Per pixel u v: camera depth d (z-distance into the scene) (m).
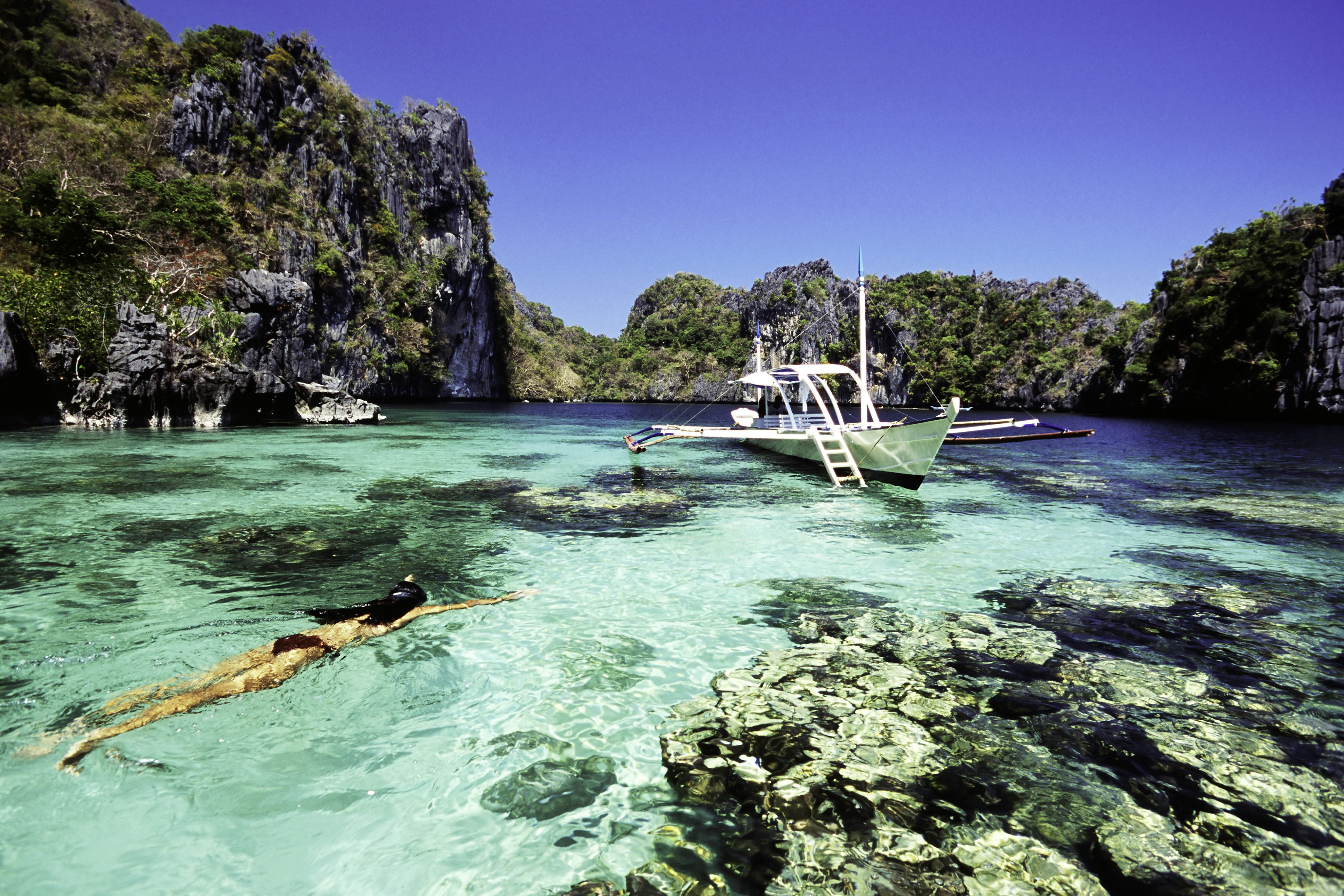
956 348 112.38
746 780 3.05
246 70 70.81
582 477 14.16
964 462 18.80
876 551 7.74
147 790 2.88
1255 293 50.16
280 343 34.44
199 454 16.16
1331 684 4.11
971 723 3.60
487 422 38.41
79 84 63.41
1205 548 7.98
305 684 3.98
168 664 4.20
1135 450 23.25
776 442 18.64
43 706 3.60
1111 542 8.32
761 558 7.40
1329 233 53.59
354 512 9.59
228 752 3.22
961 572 6.86
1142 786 3.00
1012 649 4.70
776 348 141.00
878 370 120.69
